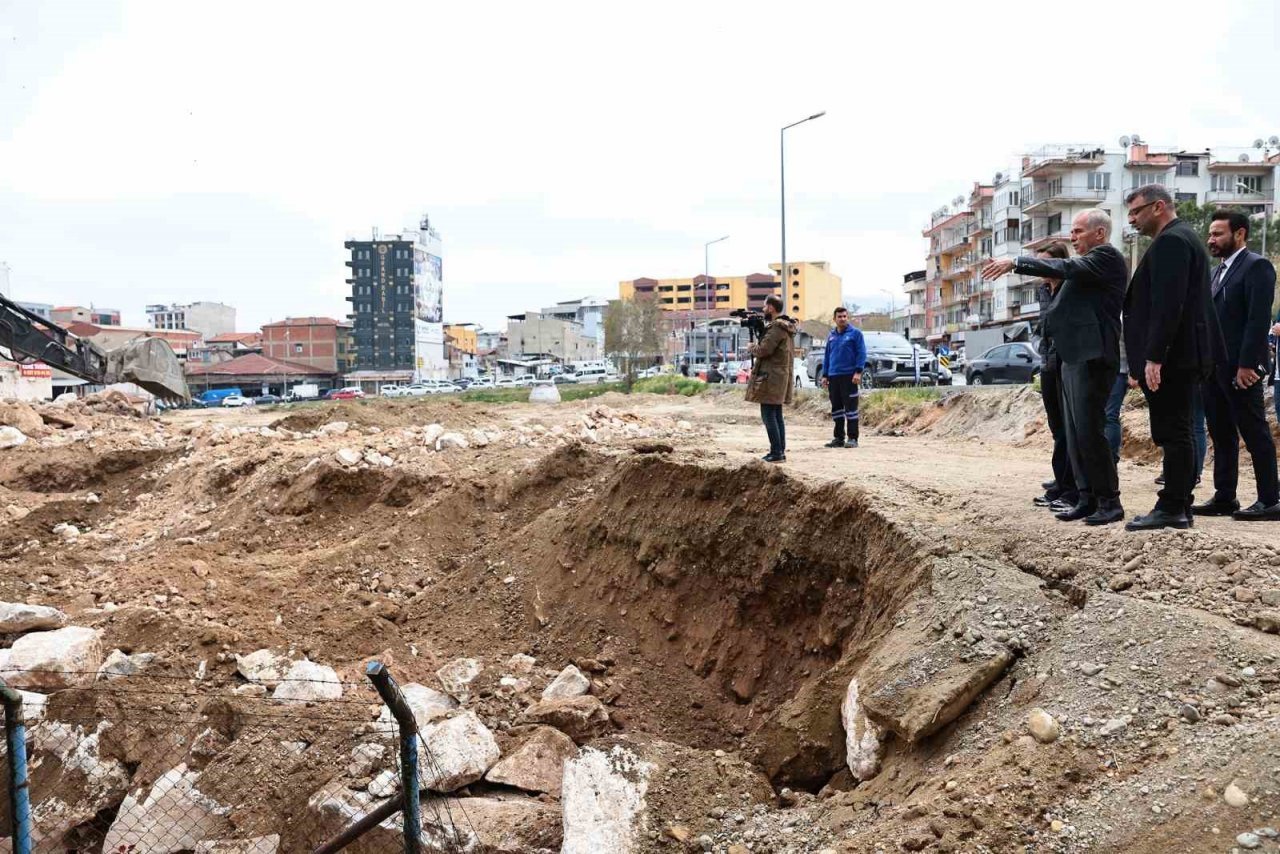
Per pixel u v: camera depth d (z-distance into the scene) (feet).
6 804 23.34
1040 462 34.35
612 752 18.30
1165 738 13.28
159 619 29.07
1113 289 19.83
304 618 30.91
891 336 90.22
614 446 43.93
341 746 21.74
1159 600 16.43
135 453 55.16
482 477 40.50
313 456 44.73
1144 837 11.82
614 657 27.45
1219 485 21.15
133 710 24.35
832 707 19.02
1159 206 19.27
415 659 28.66
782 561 25.02
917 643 17.65
